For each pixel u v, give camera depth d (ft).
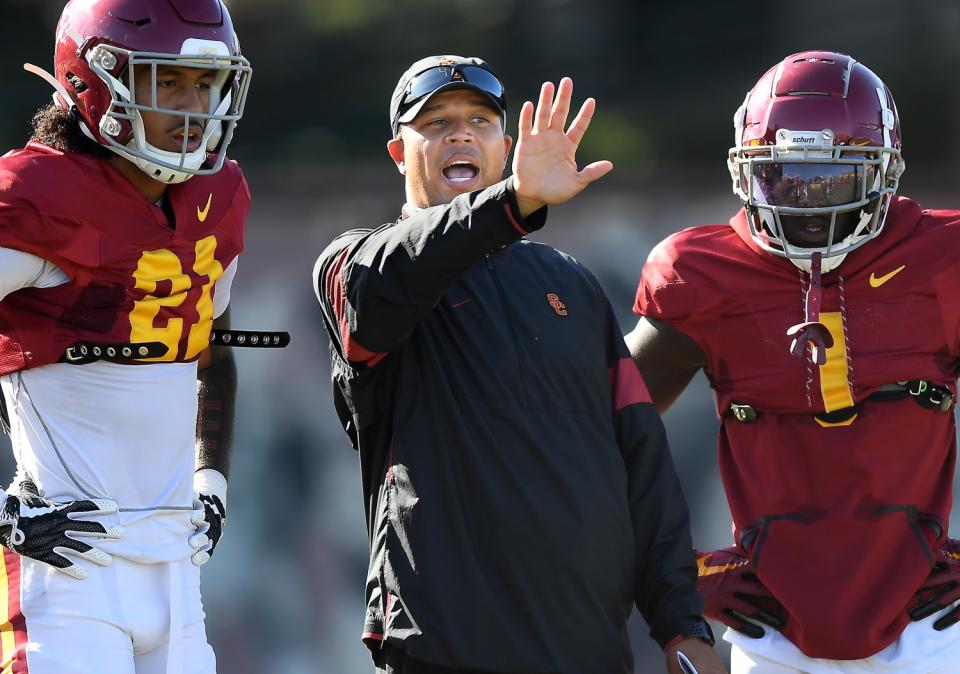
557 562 37.73
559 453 38.58
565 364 39.60
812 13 151.64
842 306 42.27
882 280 42.22
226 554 86.17
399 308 36.32
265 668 85.87
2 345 35.73
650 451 40.83
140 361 36.22
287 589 85.87
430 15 153.07
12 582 35.55
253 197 92.43
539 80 155.63
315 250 91.45
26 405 35.96
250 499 86.53
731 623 43.09
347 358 38.40
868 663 41.93
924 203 97.04
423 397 39.17
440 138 42.11
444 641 37.24
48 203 34.55
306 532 86.12
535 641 37.45
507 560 37.60
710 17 154.51
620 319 91.81
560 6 156.04
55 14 153.38
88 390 35.83
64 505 35.42
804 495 42.16
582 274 42.06
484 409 38.47
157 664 36.63
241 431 87.30
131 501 36.27
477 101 42.24
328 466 86.53
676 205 92.48
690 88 154.20
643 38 156.15
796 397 42.22
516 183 34.96
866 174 41.24
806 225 41.83
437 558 37.91
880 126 41.81
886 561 41.73
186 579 37.32
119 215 35.58
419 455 38.65
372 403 39.88
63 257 34.86
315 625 85.61
